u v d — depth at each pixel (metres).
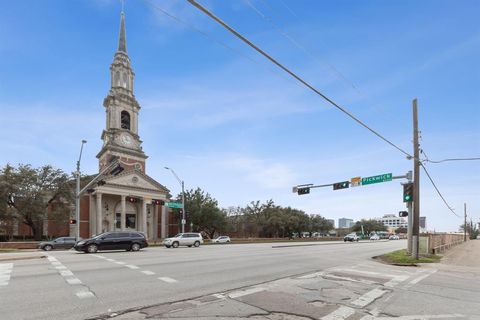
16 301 8.22
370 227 138.38
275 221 79.31
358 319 7.16
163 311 7.45
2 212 45.91
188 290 9.70
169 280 11.36
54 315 7.10
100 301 8.27
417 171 22.00
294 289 10.13
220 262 17.42
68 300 8.34
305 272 13.95
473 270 16.44
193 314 7.25
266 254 23.75
